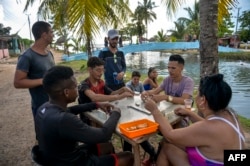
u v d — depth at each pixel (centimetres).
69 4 372
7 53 2888
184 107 248
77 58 2200
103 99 273
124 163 199
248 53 2550
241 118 466
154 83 559
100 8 392
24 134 417
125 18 939
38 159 175
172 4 460
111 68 409
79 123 167
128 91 304
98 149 222
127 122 205
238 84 1212
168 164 211
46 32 261
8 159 327
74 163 175
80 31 378
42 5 910
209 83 169
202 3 329
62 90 174
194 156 175
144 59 2942
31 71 259
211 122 164
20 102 663
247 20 3544
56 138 163
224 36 3784
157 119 197
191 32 3675
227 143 160
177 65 296
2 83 1060
